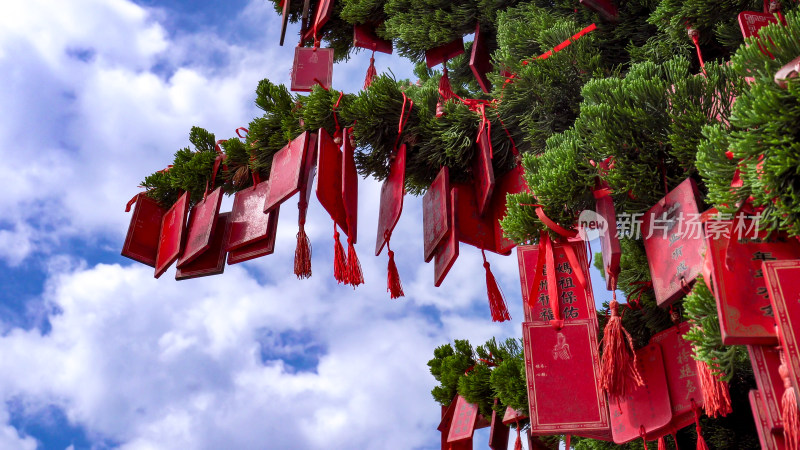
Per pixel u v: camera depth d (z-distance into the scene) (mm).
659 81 2797
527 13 4082
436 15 4797
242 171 4250
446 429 5152
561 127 3723
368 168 4066
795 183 1993
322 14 4848
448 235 3697
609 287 2916
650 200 2857
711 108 2738
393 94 3879
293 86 4234
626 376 2859
